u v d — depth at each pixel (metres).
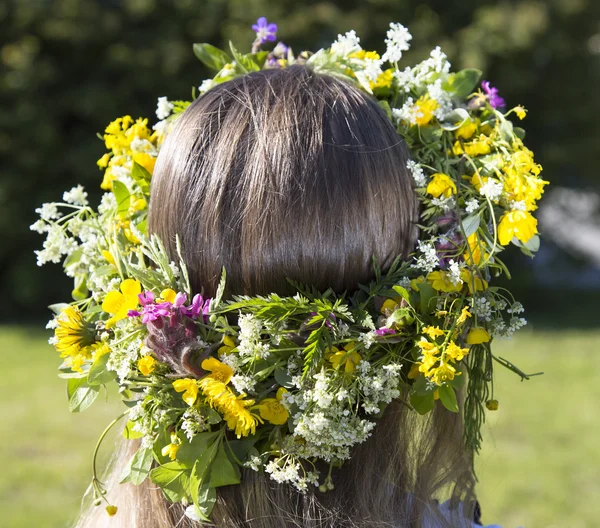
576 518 3.33
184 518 0.87
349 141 0.81
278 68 0.93
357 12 8.99
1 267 9.16
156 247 0.84
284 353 0.83
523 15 8.84
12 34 8.90
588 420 4.62
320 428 0.79
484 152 1.00
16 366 6.17
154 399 0.84
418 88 1.06
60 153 8.90
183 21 9.26
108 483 0.97
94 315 0.99
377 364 0.84
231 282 0.80
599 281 11.15
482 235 0.93
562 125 9.90
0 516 3.36
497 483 3.66
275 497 0.84
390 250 0.82
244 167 0.79
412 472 0.89
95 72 9.02
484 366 0.98
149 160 1.04
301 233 0.77
